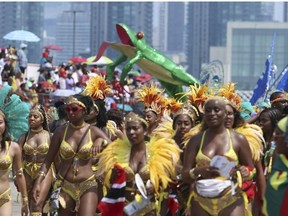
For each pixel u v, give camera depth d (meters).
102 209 20.84
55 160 23.50
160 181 20.91
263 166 22.86
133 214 20.86
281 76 33.66
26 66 58.84
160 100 27.28
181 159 21.45
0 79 49.81
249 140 21.08
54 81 58.66
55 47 69.81
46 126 27.50
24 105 27.12
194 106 22.89
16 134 27.23
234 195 19.17
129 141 21.20
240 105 25.78
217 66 36.75
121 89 40.34
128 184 21.03
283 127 18.06
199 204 19.31
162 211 21.25
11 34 66.94
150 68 38.88
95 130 22.30
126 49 38.50
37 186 22.31
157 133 23.12
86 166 22.16
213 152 19.20
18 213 31.84
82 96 22.38
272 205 18.14
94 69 59.16
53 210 22.20
